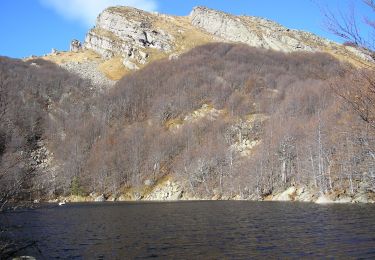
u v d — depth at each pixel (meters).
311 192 75.50
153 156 115.75
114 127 144.62
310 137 86.12
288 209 53.84
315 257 23.69
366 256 23.34
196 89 157.62
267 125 115.06
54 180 109.12
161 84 174.38
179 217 48.34
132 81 183.12
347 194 65.06
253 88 155.25
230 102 141.62
